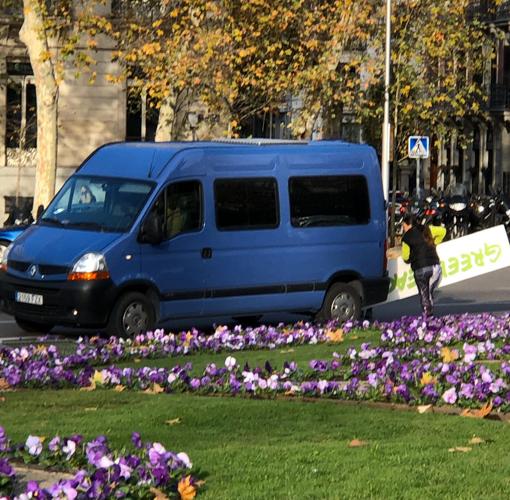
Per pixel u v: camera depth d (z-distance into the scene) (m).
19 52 45.84
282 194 19.78
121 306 18.25
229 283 19.23
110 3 41.59
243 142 20.00
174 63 36.16
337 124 42.72
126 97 46.34
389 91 39.84
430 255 20.58
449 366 13.08
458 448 9.62
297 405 11.72
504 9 59.84
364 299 20.62
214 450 9.61
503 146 61.38
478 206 43.31
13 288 18.73
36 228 19.23
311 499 8.08
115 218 18.67
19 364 14.28
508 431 10.42
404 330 17.77
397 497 8.10
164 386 12.78
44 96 37.50
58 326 20.36
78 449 9.06
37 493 7.67
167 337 16.69
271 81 36.75
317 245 20.08
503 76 60.62
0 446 9.13
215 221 19.09
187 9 36.41
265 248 19.56
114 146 19.67
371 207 20.70
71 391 12.91
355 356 14.70
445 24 41.03
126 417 11.18
